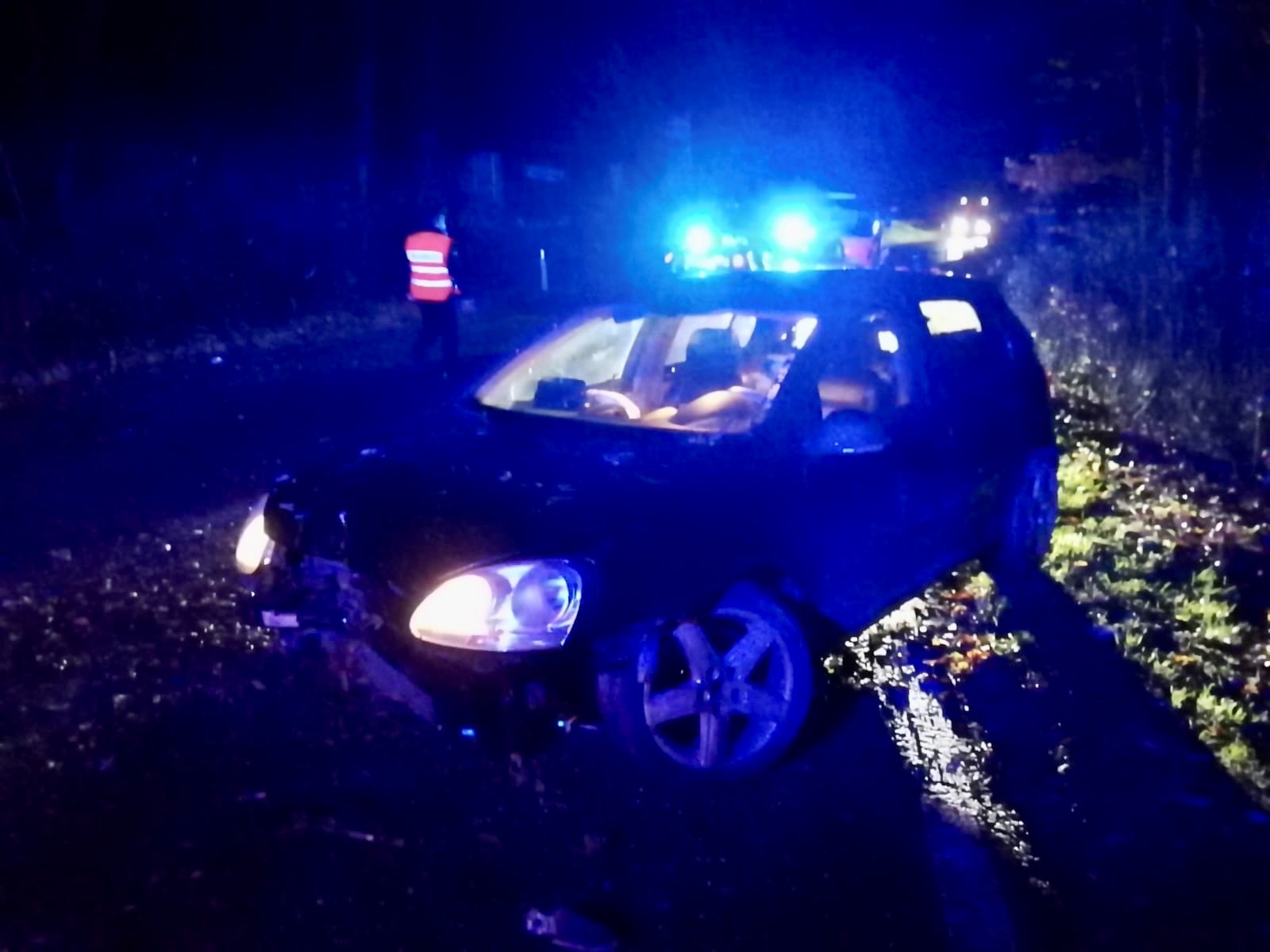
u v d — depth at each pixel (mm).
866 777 4738
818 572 5016
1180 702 5344
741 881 4020
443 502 4598
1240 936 3713
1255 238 9711
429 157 27547
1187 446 9898
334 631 4531
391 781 4629
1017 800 4566
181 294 18703
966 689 5582
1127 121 14172
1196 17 10664
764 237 22641
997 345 6965
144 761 4766
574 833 4293
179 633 6129
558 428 5297
